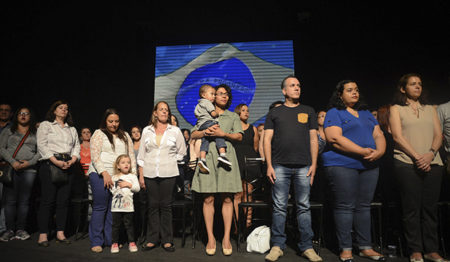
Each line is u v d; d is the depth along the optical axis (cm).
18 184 331
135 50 604
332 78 565
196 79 600
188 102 594
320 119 365
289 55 589
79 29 588
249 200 352
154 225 287
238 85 591
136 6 571
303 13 566
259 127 438
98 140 293
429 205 241
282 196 255
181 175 379
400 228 271
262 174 337
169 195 288
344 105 258
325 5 559
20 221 328
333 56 569
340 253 248
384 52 541
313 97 570
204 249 288
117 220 281
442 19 501
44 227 302
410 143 247
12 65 558
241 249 287
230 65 599
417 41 521
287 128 256
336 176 246
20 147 330
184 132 461
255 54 598
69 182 320
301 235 253
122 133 311
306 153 254
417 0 511
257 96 584
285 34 596
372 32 548
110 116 302
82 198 352
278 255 249
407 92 254
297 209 257
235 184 269
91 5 561
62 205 317
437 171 243
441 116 269
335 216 248
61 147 313
